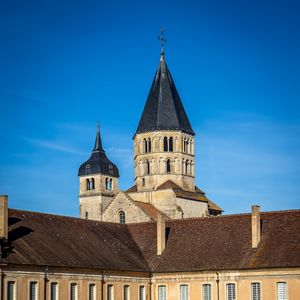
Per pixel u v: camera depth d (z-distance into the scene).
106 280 101.31
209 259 104.00
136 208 140.12
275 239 101.81
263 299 98.44
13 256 90.31
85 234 106.81
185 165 153.25
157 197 149.38
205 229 109.56
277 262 98.06
